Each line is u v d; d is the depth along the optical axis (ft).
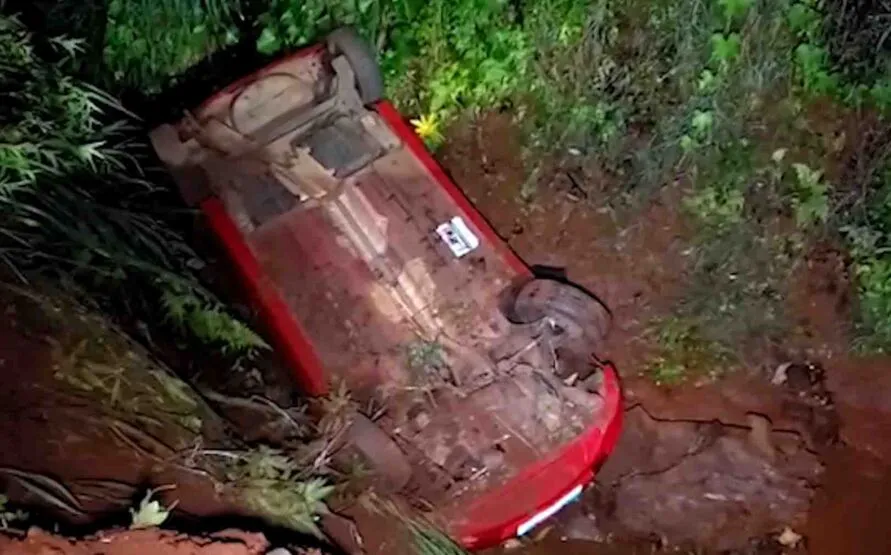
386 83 24.67
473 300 19.11
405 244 19.58
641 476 20.53
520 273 19.38
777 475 20.61
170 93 24.76
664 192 23.95
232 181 20.24
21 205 17.51
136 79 24.38
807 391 21.86
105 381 14.75
